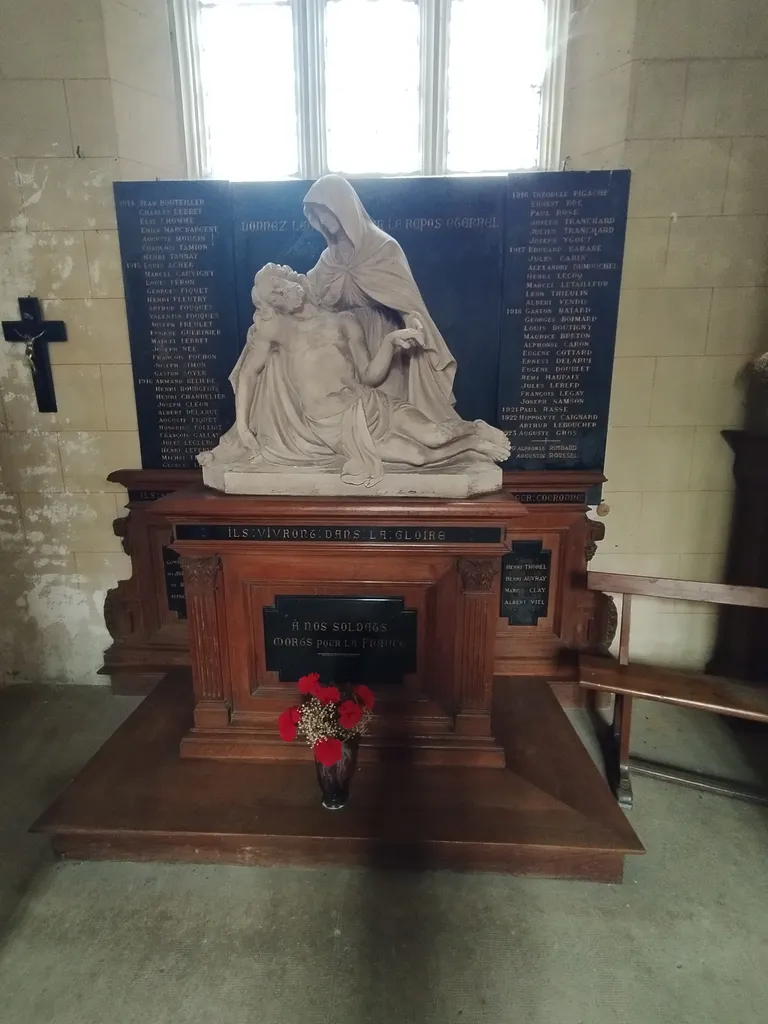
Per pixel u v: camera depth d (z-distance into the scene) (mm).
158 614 3078
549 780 2217
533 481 2807
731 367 2742
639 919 1859
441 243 2648
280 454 2189
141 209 2650
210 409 2859
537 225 2607
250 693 2336
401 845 1977
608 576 2512
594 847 1921
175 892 1949
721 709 2211
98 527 3016
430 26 2934
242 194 2635
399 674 2295
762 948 1775
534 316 2709
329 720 1977
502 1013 1599
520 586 2971
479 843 1950
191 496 2162
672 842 2158
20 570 3084
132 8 2641
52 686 3209
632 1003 1625
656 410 2805
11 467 2957
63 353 2828
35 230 2699
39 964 1730
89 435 2918
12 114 2596
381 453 2135
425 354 2168
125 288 2736
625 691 2314
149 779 2229
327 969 1705
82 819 2039
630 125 2520
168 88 2863
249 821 2029
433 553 2135
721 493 2885
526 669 2984
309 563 2188
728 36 2438
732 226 2598
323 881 1979
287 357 2182
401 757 2285
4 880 2016
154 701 2725
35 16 2502
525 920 1852
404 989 1653
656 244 2623
